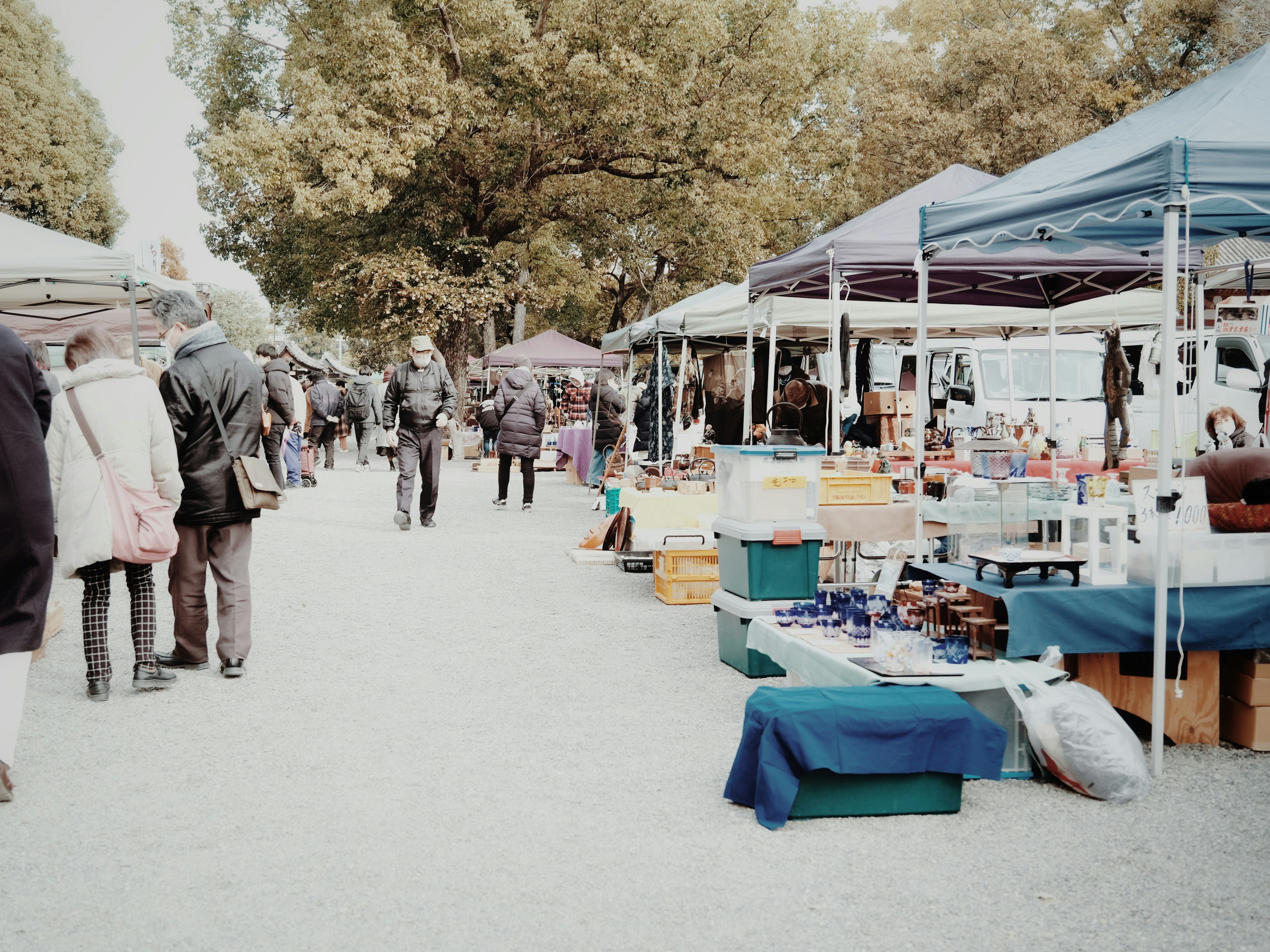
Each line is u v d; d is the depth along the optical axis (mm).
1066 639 4434
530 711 5090
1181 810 3893
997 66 29547
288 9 26281
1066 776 4062
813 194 31859
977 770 3801
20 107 35062
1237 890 3201
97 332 5102
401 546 10664
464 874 3287
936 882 3256
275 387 14312
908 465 8141
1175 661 4691
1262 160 4246
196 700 5242
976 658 4566
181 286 10094
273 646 6441
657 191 26922
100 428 4945
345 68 23484
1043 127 28359
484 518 13125
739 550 5887
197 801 3908
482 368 26797
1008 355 13969
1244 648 4582
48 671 5797
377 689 5488
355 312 27953
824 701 3836
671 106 25078
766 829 3678
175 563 5695
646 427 14602
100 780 4125
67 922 2971
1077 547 4742
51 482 4898
